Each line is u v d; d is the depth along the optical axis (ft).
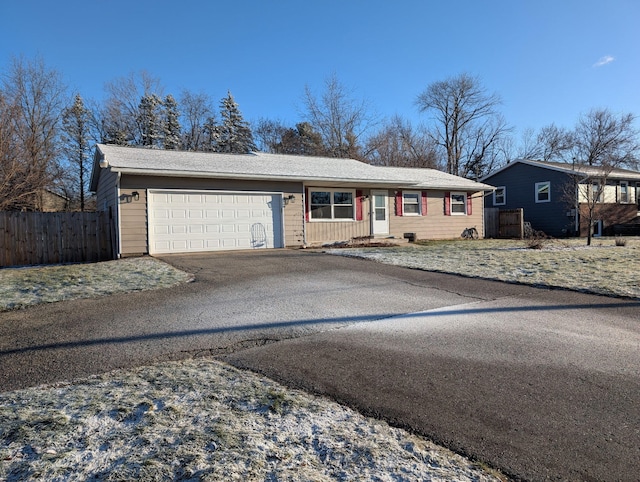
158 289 24.44
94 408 9.77
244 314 18.93
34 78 77.71
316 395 10.68
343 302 21.30
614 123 121.08
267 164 51.39
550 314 18.62
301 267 32.81
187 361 13.26
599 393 10.68
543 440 8.52
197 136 133.08
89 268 31.81
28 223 41.63
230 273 29.84
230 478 7.13
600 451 8.10
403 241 57.67
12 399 10.43
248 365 12.84
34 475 7.20
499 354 13.58
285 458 7.79
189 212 42.45
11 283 26.23
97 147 46.75
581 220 73.46
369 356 13.52
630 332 15.85
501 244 53.47
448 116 134.31
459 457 7.91
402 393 10.77
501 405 10.06
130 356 13.79
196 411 9.66
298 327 16.94
